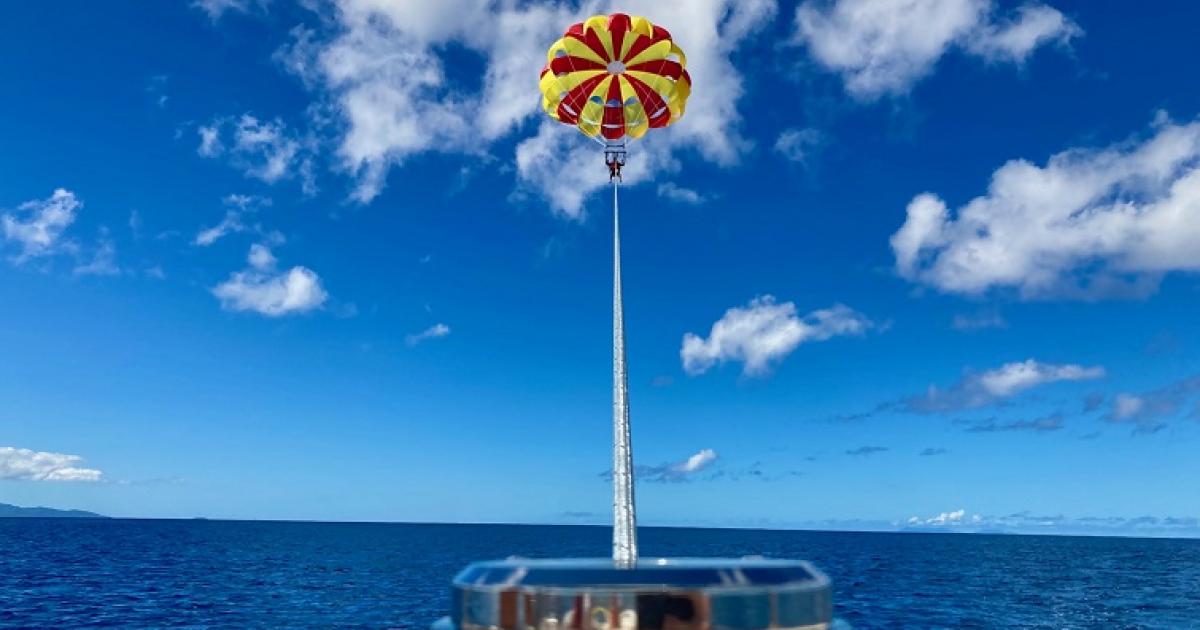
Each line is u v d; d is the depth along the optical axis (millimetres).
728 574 4141
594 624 3986
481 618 4207
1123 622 35406
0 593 39875
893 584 51281
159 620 32719
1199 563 92625
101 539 110438
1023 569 72250
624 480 8523
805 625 4172
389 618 34094
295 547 100062
